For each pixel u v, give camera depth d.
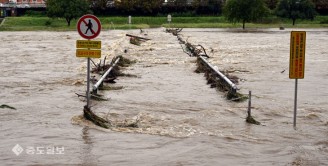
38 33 87.88
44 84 24.25
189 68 32.34
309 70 31.42
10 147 12.39
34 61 37.31
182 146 12.63
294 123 15.28
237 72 30.31
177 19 121.38
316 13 119.38
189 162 11.34
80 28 15.75
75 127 14.54
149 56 41.47
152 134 13.82
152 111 17.22
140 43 58.69
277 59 38.84
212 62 36.31
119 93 21.50
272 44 56.62
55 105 18.19
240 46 53.41
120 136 13.56
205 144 12.82
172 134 13.84
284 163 11.38
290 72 15.34
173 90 22.53
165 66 33.66
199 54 40.09
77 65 33.94
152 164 11.17
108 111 17.14
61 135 13.60
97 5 128.38
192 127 14.80
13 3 131.62
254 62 36.47
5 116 16.06
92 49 15.81
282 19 122.69
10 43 60.28
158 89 22.83
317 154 12.16
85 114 15.50
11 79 26.31
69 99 19.56
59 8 107.31
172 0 131.38
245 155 11.96
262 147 12.69
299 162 11.46
